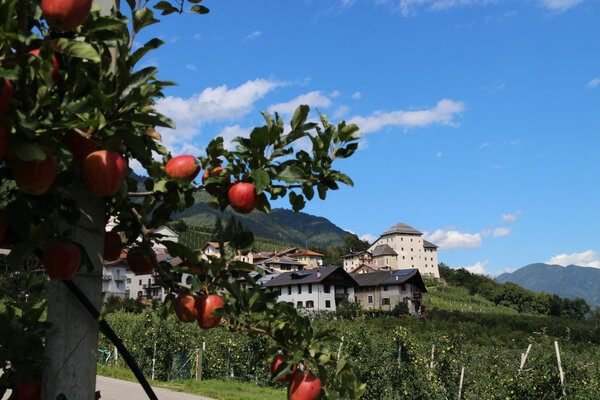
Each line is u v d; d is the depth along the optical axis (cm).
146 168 190
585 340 4672
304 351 188
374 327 4428
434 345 1644
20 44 119
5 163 135
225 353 1995
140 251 193
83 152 145
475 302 11188
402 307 6775
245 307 189
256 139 175
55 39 131
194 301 191
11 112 115
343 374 185
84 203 157
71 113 136
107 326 161
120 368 1970
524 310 11125
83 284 153
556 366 1295
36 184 126
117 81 143
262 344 1906
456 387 1544
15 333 147
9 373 145
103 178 140
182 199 188
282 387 1836
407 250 14162
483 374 1698
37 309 171
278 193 201
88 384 147
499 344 3716
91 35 148
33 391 145
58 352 144
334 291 6812
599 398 1284
